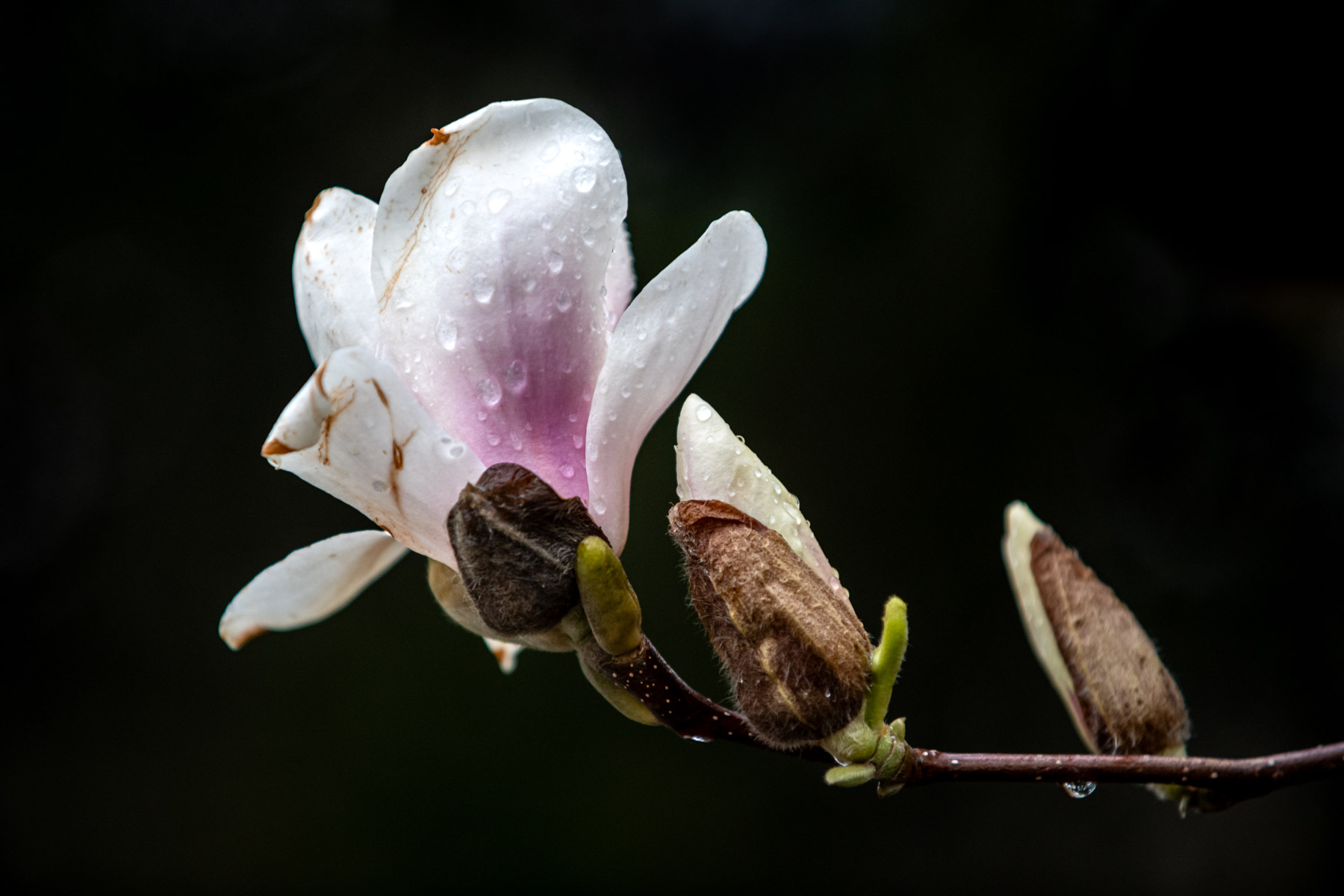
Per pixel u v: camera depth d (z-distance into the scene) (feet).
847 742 1.74
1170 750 1.89
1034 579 1.92
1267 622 5.65
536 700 5.17
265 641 5.51
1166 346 5.55
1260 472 5.61
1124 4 5.20
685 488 1.80
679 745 5.19
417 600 5.34
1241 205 4.21
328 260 1.76
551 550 1.72
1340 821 5.57
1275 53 3.67
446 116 6.44
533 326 1.73
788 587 1.74
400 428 1.69
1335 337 5.18
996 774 1.78
